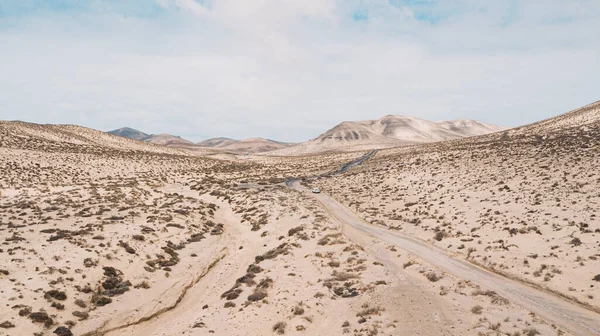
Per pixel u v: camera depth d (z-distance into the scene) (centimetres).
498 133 13738
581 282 2456
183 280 3111
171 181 9919
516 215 4212
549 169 5803
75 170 8844
